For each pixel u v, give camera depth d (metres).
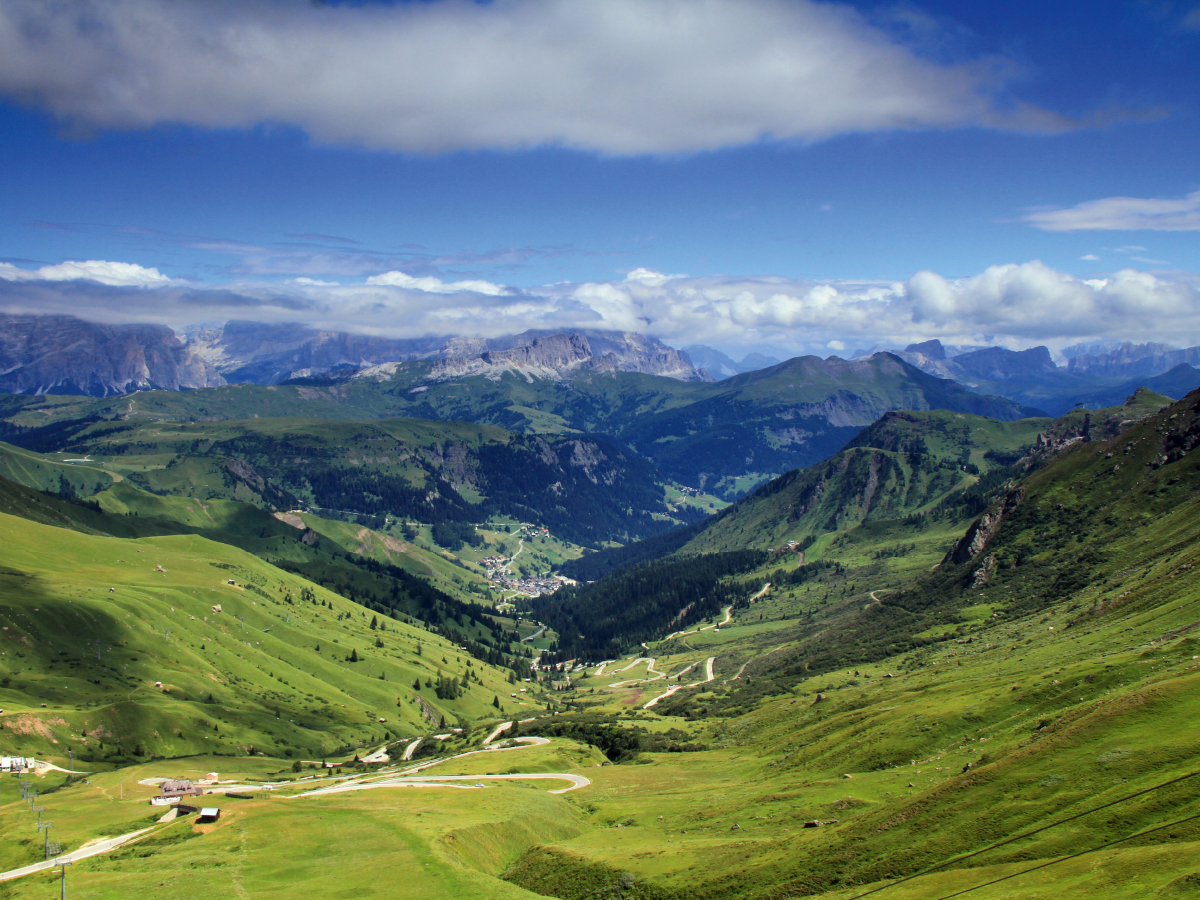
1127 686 115.56
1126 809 75.62
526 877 115.31
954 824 86.00
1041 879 70.25
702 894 94.56
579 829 140.75
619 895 102.00
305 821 130.00
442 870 109.19
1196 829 69.12
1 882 114.00
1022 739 104.00
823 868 89.00
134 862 116.81
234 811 137.25
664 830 128.62
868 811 101.25
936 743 129.62
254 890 103.69
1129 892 62.94
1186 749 80.31
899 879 81.25
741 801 132.62
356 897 101.38
